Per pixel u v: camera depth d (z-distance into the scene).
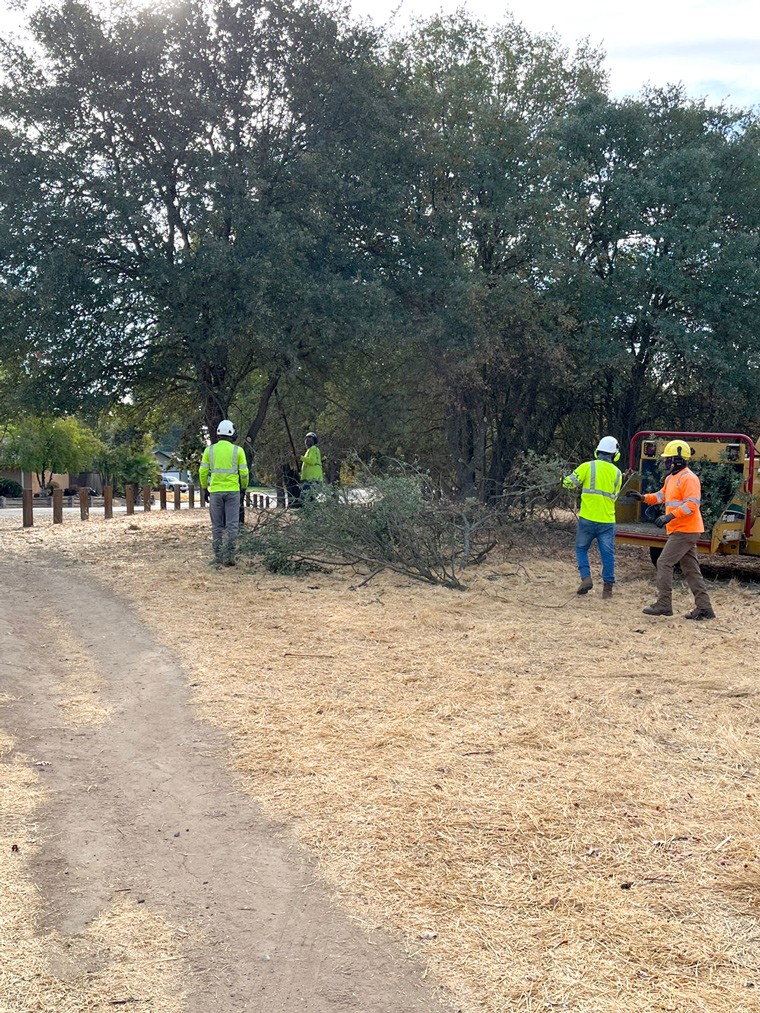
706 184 20.08
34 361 17.17
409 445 25.06
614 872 4.05
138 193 15.70
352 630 8.75
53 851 4.32
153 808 4.83
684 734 5.89
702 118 21.69
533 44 22.34
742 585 12.20
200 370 18.14
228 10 16.56
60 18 16.08
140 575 12.23
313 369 20.05
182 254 16.25
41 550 15.35
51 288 15.29
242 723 6.10
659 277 20.00
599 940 3.53
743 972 3.33
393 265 19.19
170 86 16.16
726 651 8.17
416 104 18.58
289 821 4.63
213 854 4.30
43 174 15.98
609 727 6.02
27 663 7.72
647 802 4.78
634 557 14.75
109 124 16.64
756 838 4.36
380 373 21.78
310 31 17.02
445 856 4.21
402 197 18.67
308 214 17.50
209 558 14.04
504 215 19.17
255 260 15.79
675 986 3.26
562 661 7.75
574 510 15.41
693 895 3.85
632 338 21.86
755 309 20.45
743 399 21.34
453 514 13.40
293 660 7.66
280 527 12.59
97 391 18.00
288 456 25.20
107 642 8.44
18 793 4.99
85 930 3.65
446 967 3.39
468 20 22.11
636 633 8.91
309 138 17.83
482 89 20.62
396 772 5.21
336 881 4.03
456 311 18.19
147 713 6.39
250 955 3.49
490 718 6.18
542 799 4.81
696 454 12.47
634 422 23.41
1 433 47.41
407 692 6.77
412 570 12.49
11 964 3.40
